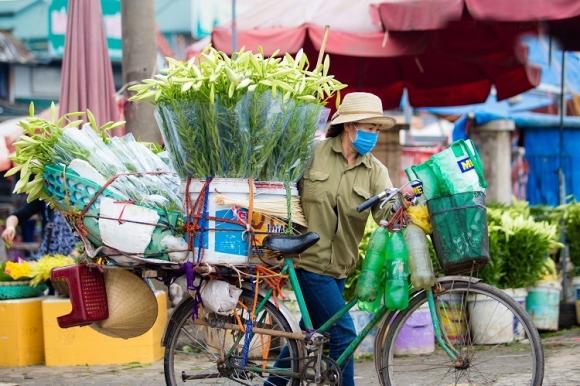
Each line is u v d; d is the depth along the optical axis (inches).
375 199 227.3
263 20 460.4
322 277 240.7
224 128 221.5
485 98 577.0
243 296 239.1
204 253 226.5
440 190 225.0
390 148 573.0
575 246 453.7
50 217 378.9
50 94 748.6
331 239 240.4
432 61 566.6
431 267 227.5
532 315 406.9
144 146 251.3
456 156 225.1
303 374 235.5
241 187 226.1
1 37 737.0
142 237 224.5
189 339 250.1
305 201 240.7
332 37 430.3
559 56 614.5
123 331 242.7
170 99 223.0
